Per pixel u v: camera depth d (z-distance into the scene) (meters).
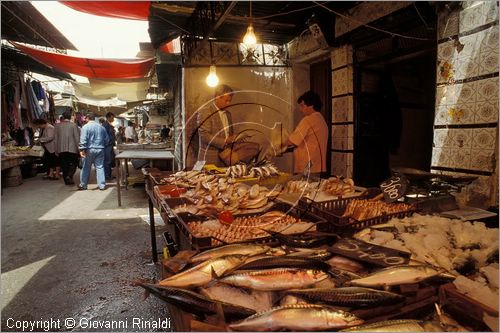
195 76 6.47
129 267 3.58
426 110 6.23
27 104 10.20
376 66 5.58
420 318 1.28
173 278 1.42
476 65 3.39
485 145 3.34
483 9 3.30
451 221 2.14
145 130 18.80
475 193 3.44
